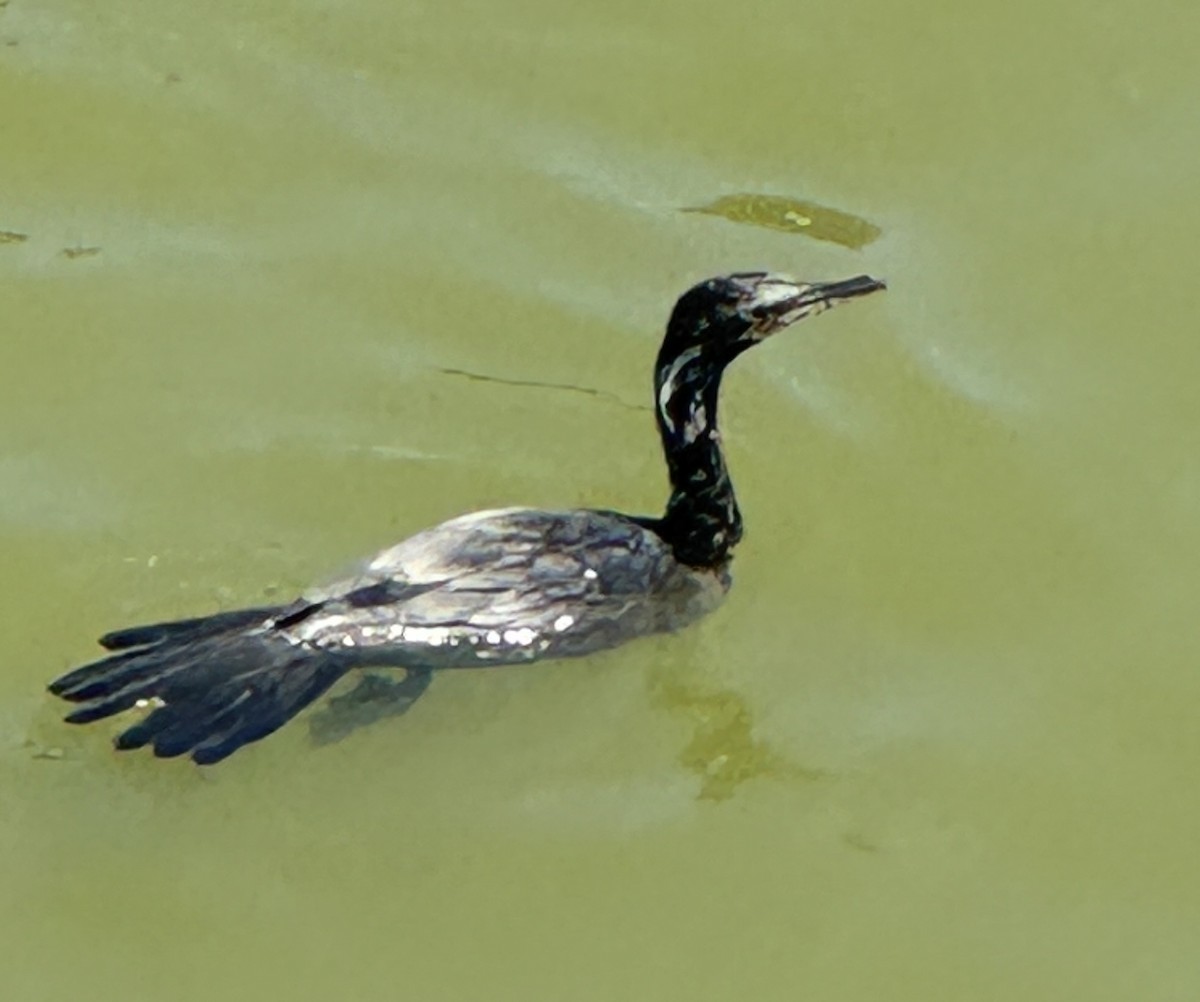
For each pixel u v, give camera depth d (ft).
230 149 51.75
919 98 53.98
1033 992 36.22
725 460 45.11
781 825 38.70
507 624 40.45
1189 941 37.01
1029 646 41.81
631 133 52.90
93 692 38.78
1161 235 50.55
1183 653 41.73
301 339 47.57
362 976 35.99
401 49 54.60
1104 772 39.63
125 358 46.83
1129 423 46.42
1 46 53.52
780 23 55.93
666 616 41.65
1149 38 55.62
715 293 40.29
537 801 38.93
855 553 43.55
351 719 39.83
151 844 37.76
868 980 36.27
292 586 42.19
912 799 39.17
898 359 47.75
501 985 35.94
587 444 45.60
